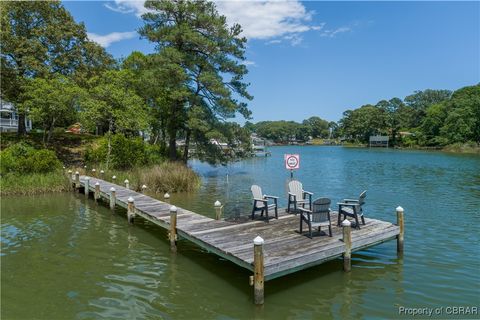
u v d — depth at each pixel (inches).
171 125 977.5
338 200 614.5
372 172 1102.4
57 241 373.1
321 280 265.4
